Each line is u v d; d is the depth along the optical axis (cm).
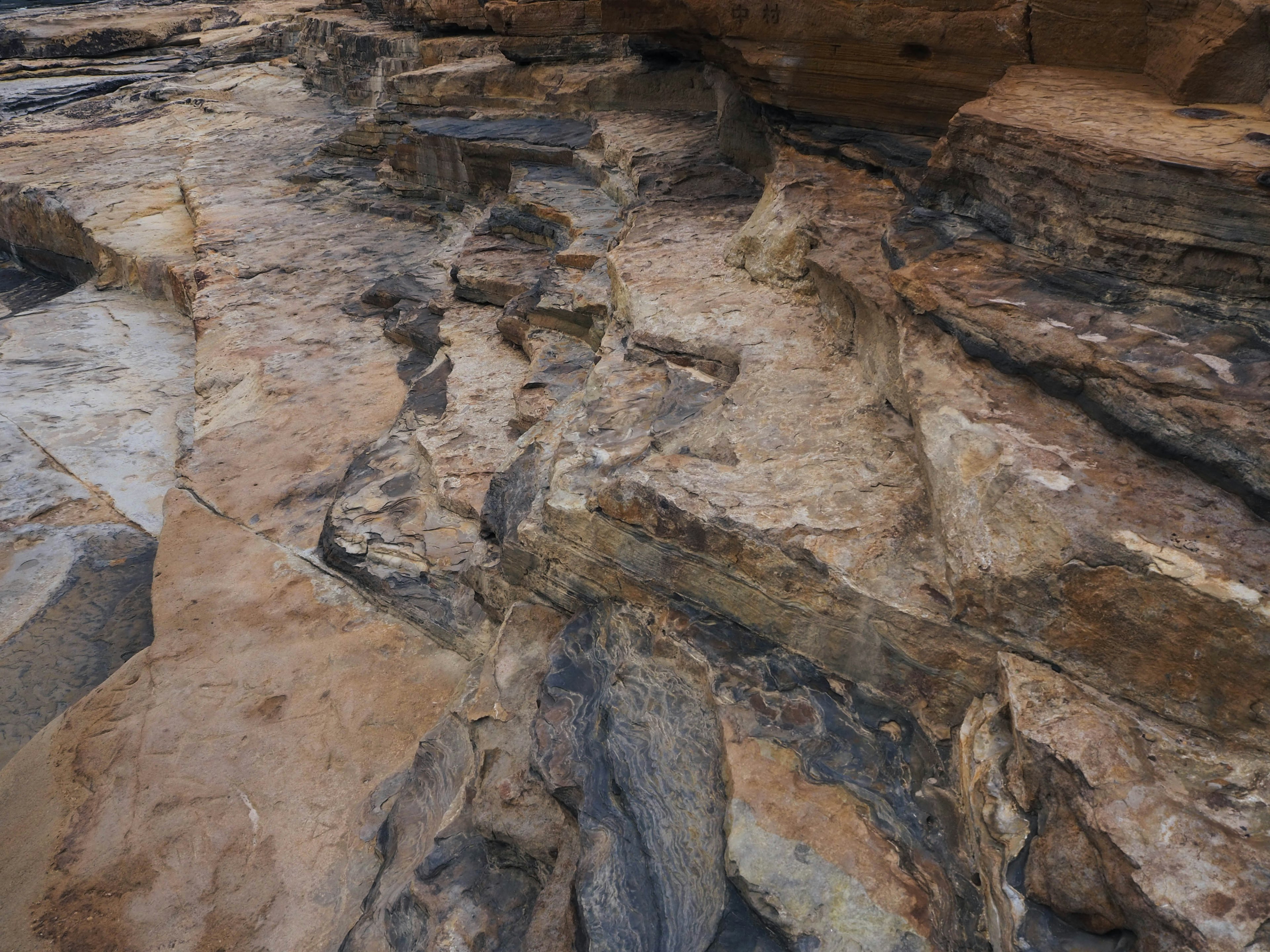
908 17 559
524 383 646
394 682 535
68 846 453
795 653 345
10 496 844
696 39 773
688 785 323
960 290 365
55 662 641
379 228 1312
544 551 418
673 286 574
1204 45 396
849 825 289
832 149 658
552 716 369
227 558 645
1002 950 247
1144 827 232
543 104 1242
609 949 290
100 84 2395
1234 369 295
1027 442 309
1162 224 331
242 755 496
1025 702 271
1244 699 247
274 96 2266
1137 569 259
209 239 1277
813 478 370
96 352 1158
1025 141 379
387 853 414
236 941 407
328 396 846
